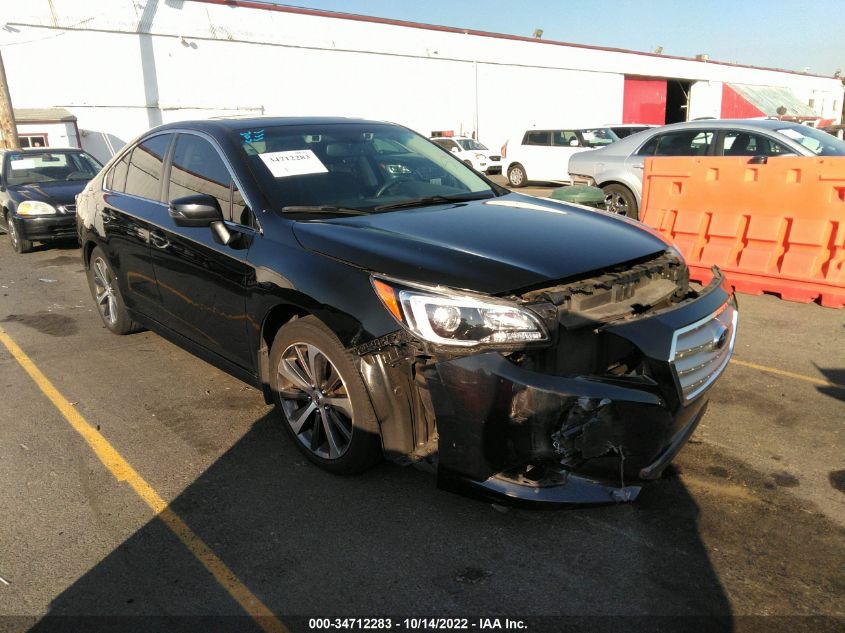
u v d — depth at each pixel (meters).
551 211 3.57
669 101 48.06
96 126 23.12
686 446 3.45
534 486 2.54
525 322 2.47
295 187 3.55
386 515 2.91
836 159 5.66
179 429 3.79
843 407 3.86
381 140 4.26
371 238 2.98
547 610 2.34
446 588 2.46
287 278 3.05
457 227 3.13
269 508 2.98
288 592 2.46
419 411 2.80
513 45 35.22
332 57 28.73
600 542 2.70
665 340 2.64
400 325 2.61
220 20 25.52
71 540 2.80
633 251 3.02
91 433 3.78
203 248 3.63
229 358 3.73
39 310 6.58
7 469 3.40
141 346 5.29
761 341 5.02
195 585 2.51
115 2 22.97
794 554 2.60
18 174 10.35
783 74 53.78
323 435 3.24
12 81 21.33
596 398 2.45
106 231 4.81
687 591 2.41
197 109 25.33
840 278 5.68
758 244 6.25
